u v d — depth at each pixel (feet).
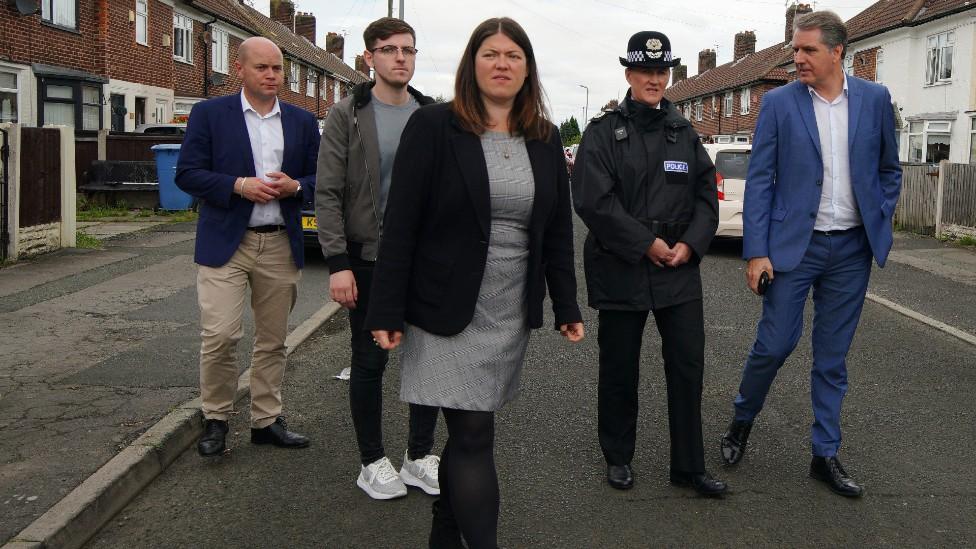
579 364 20.86
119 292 28.35
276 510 12.29
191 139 13.74
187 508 12.35
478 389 9.26
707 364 21.15
